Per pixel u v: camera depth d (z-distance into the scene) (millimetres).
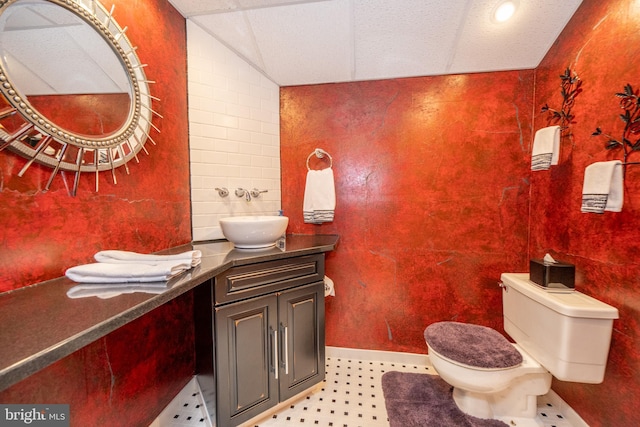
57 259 827
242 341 1199
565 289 1230
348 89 1826
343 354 1899
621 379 1034
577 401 1269
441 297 1773
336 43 1522
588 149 1194
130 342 1067
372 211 1831
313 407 1417
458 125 1705
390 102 1778
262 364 1269
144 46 1161
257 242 1305
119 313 574
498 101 1658
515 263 1678
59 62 813
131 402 1071
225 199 1649
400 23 1375
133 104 1083
